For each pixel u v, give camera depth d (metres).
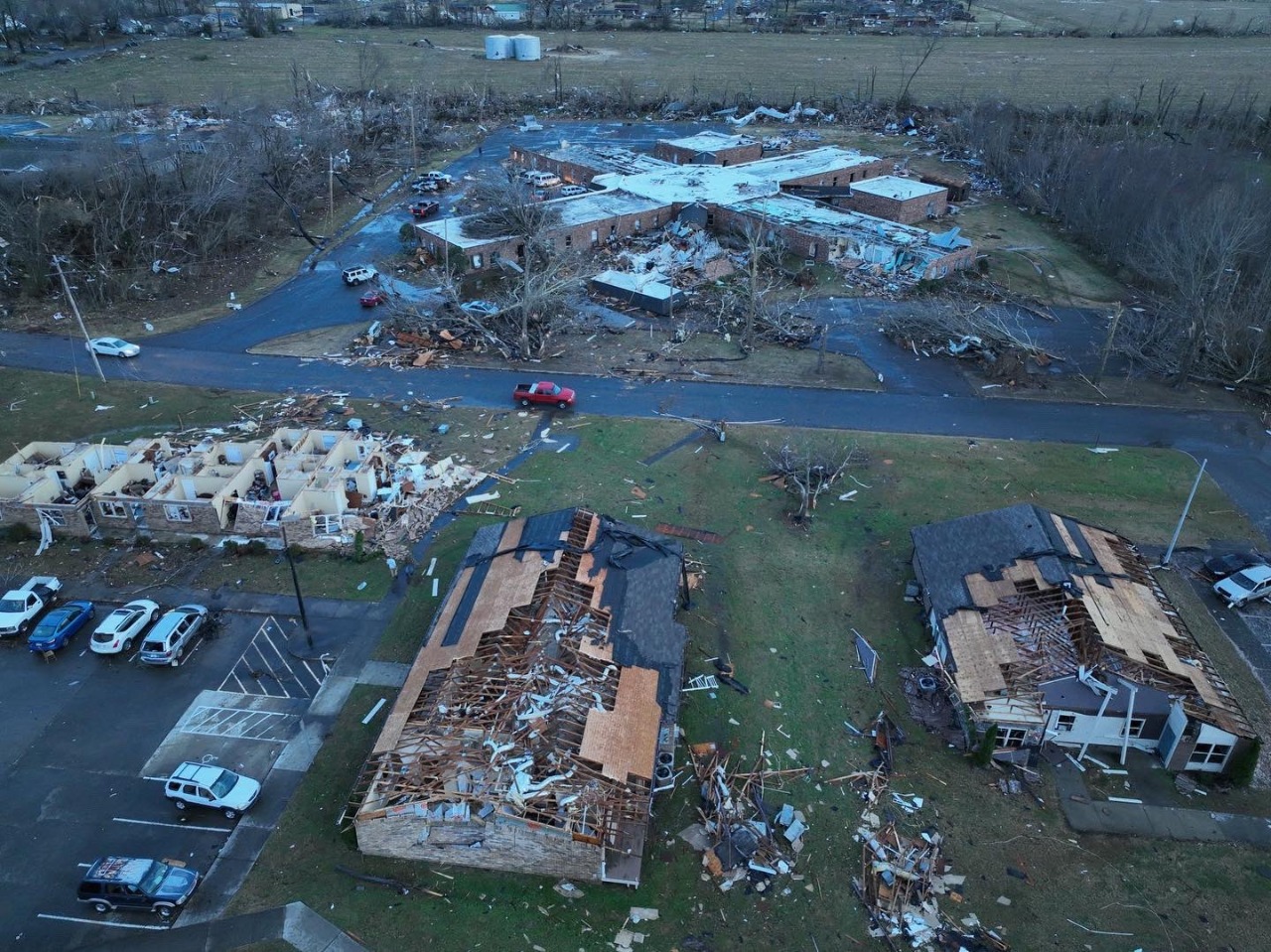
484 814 25.28
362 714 31.47
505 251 75.00
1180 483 46.28
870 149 118.00
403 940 23.97
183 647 34.28
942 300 68.19
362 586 38.16
